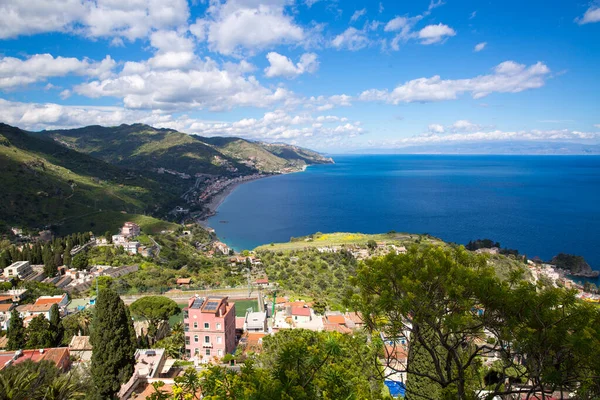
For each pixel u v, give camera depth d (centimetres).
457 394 1407
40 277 9762
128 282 10131
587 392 1145
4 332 5938
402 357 3025
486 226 19462
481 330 1348
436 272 1333
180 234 17762
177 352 5388
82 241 12912
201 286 10050
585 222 19850
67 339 5641
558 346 1150
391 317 1411
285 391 1316
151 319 6375
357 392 1526
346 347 1700
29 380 2248
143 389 3741
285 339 3362
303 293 9450
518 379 1345
